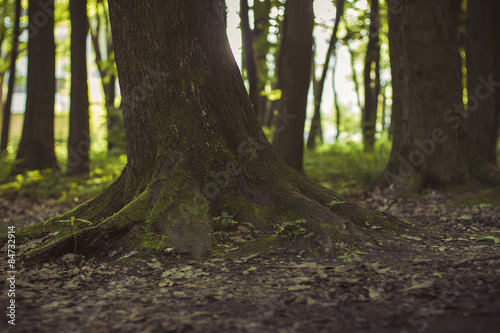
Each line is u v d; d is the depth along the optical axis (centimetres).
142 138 563
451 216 716
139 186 557
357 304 329
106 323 311
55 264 454
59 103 3130
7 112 1781
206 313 322
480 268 405
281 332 286
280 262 443
